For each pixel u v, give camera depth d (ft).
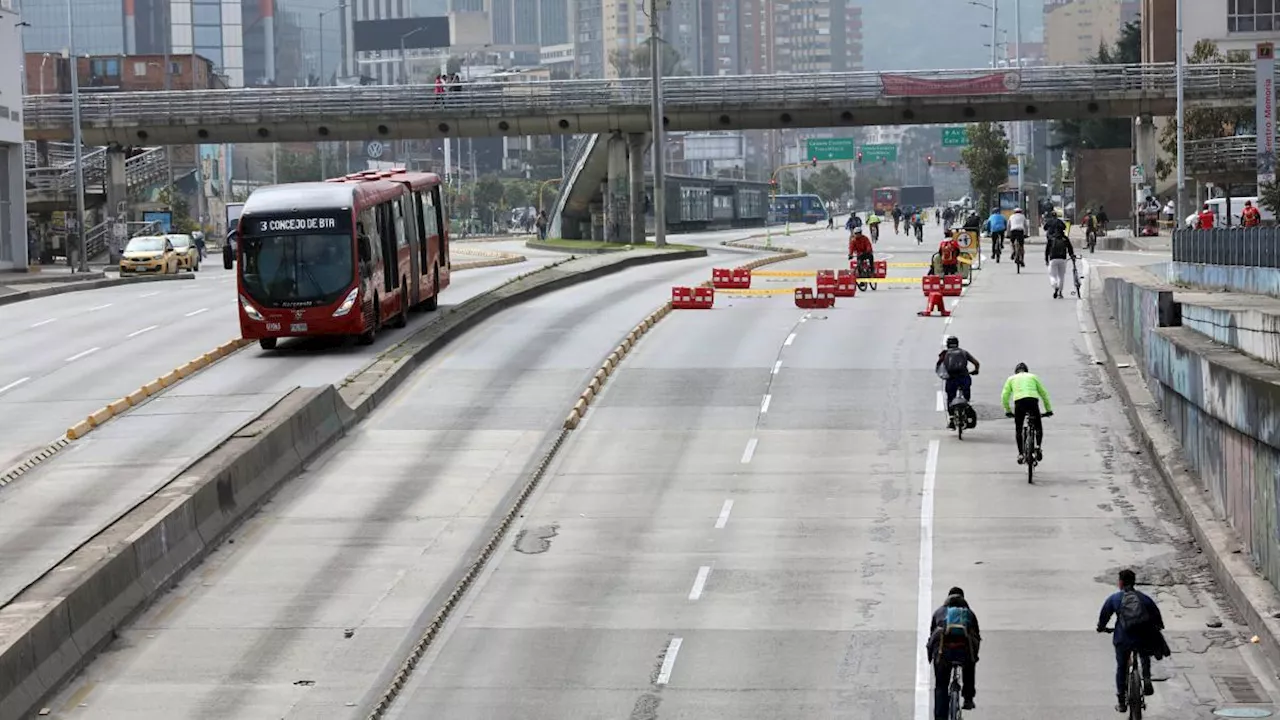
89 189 455.22
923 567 118.73
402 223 226.79
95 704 94.32
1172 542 123.65
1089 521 129.70
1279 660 94.58
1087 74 432.25
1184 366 142.82
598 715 90.79
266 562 123.24
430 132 451.94
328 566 121.90
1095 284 269.44
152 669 100.42
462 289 290.15
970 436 159.74
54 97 449.48
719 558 122.42
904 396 178.50
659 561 122.01
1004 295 264.93
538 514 136.15
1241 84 430.20
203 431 160.25
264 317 201.46
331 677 98.58
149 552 115.24
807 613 108.99
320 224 202.08
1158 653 83.97
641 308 253.44
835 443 158.20
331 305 200.54
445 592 115.44
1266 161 337.72
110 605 107.24
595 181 500.33
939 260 275.39
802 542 126.00
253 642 105.40
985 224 526.98
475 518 134.21
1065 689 92.89
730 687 94.94
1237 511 118.62
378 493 142.51
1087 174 625.41
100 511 131.75
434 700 94.43
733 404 176.35
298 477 148.56
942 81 433.89
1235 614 106.22
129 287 322.96
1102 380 183.93
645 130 451.12
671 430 165.27
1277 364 123.65
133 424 165.27
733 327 231.30
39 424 166.20
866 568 118.93
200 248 456.86
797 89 438.40
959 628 82.94
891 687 94.12
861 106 437.99
